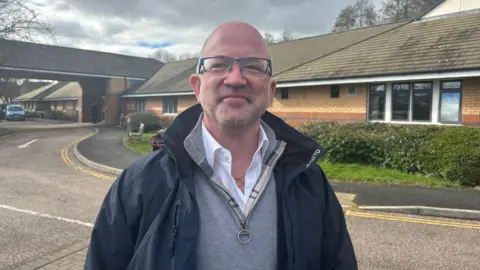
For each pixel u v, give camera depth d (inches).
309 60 753.0
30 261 173.2
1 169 445.7
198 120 66.2
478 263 176.1
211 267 54.5
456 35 540.4
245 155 64.4
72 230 217.2
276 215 60.1
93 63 1307.8
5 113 1786.4
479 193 308.3
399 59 543.8
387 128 452.1
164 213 56.1
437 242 204.1
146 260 54.2
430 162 369.7
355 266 69.2
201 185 58.9
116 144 689.6
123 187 60.2
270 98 69.4
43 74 1196.5
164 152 63.4
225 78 58.3
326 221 67.3
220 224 56.2
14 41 938.7
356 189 326.6
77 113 1622.8
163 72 1382.9
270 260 57.1
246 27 61.0
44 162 507.8
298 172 63.3
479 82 458.6
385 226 232.8
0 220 235.9
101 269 58.8
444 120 492.4
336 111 610.2
